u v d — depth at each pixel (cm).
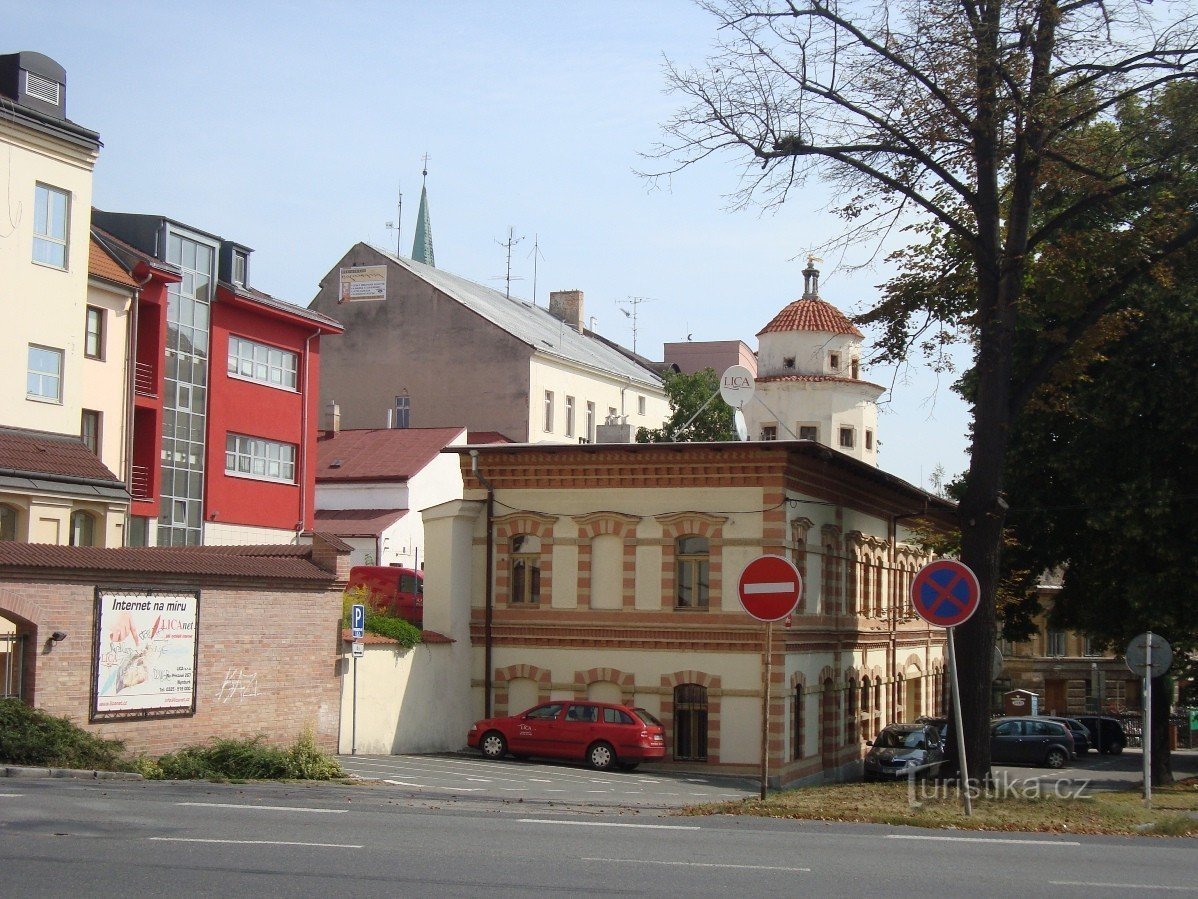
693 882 1173
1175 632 3584
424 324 7006
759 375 6322
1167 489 3462
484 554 3766
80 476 3500
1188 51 2420
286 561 2941
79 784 1903
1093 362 3475
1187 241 2656
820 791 2138
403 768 2856
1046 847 1534
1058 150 2675
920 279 3003
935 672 5538
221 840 1329
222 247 4794
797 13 2494
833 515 4003
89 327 4006
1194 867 1391
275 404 5034
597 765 3309
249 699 2794
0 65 3600
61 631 2338
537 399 6950
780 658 3488
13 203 3481
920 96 2484
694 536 3609
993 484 2500
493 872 1192
